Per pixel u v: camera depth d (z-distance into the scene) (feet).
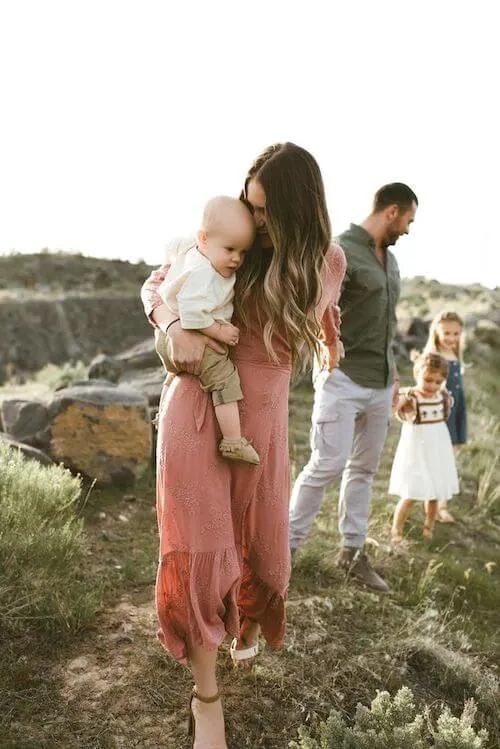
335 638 11.79
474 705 10.77
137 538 14.88
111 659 10.28
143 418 17.78
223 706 9.73
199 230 7.80
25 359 148.77
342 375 13.39
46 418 17.56
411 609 13.62
